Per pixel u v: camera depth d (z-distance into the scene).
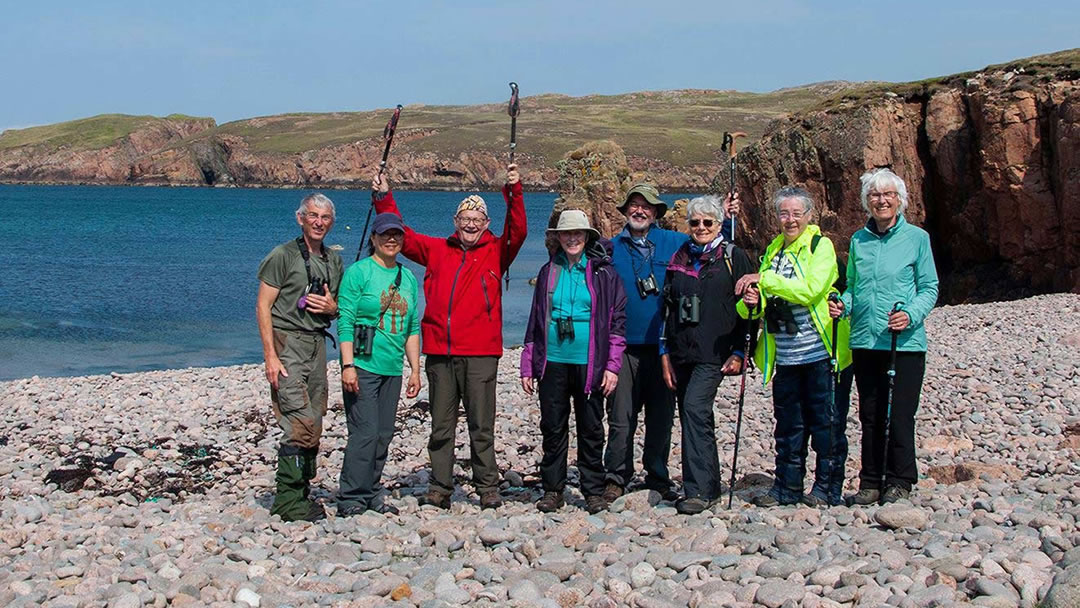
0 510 8.15
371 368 7.88
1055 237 24.09
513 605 5.38
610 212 40.03
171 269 46.88
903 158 27.11
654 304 8.09
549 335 7.90
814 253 7.35
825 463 7.60
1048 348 15.87
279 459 7.78
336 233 76.00
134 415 12.88
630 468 8.41
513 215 8.05
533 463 10.24
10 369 22.52
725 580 5.71
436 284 8.05
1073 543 5.73
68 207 121.81
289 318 7.63
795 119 29.22
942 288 27.09
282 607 5.51
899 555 5.71
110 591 5.63
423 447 10.98
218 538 6.99
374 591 5.72
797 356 7.47
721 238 7.77
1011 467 8.86
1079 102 22.66
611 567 6.02
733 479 7.67
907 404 7.41
